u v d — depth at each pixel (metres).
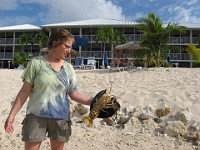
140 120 6.49
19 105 2.68
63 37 2.72
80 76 14.94
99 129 6.07
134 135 5.52
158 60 20.03
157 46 19.78
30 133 2.64
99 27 43.38
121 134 5.62
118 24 44.31
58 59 2.80
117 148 4.72
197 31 44.72
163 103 7.52
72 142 5.02
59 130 2.74
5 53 49.38
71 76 2.88
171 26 19.75
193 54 22.83
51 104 2.70
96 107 2.76
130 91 9.15
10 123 2.60
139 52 20.33
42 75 2.69
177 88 9.98
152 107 7.23
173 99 7.84
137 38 44.69
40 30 47.53
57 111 2.71
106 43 45.44
